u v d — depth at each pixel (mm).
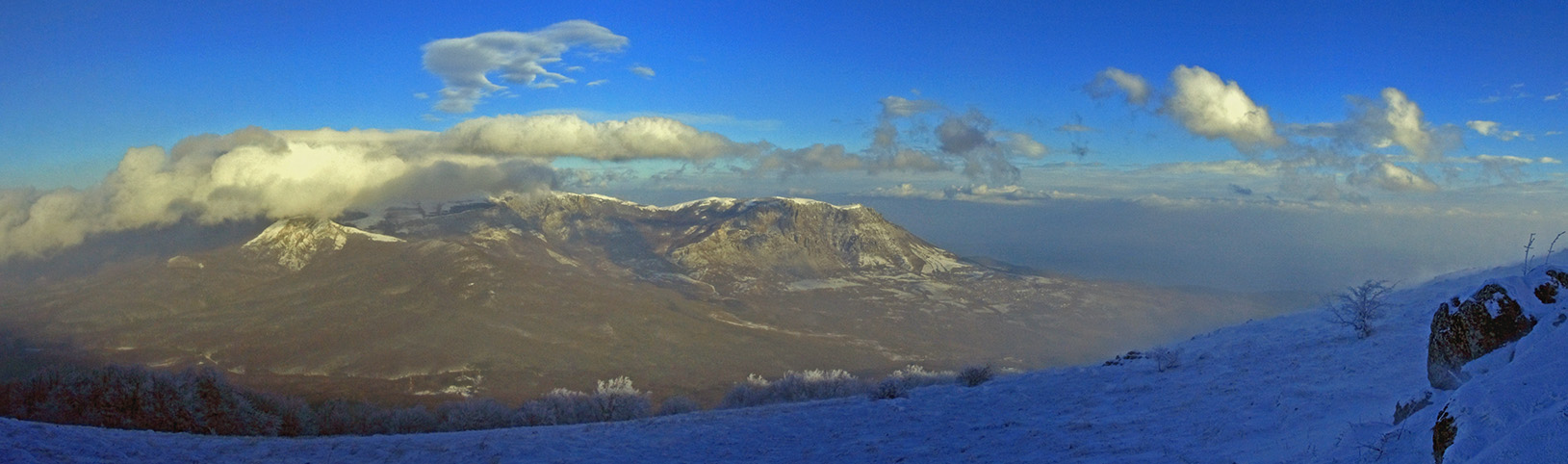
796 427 19953
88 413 26672
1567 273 12508
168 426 27875
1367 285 21328
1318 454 10266
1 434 15336
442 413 47562
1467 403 7387
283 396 36344
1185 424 15008
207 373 29969
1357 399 14148
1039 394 21391
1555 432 5844
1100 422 16500
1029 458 14117
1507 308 11438
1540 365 7582
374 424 42969
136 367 28859
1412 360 16594
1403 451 8672
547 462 17031
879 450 16438
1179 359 23156
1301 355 19906
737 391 49750
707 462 16766
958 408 20625
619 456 17531
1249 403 15625
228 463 16625
